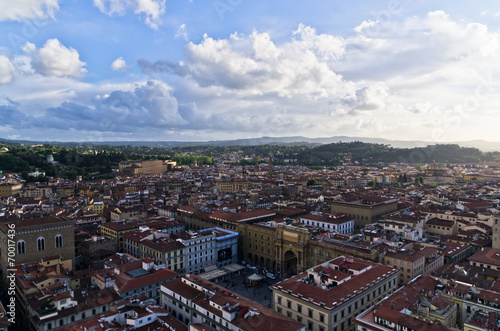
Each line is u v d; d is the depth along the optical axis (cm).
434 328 9456
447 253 19575
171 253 18900
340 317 11881
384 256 17050
